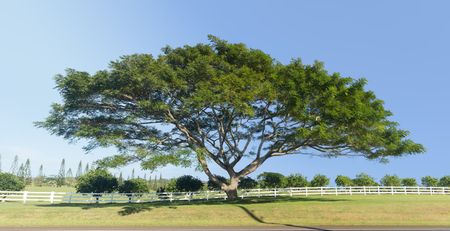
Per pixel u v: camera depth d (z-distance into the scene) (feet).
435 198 116.98
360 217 74.84
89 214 78.64
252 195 125.29
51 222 72.28
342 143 94.43
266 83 84.17
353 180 165.07
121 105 92.02
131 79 81.87
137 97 89.30
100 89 85.66
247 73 85.92
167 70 83.20
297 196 127.75
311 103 85.61
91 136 90.27
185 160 79.46
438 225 67.21
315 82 83.82
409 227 63.82
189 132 98.37
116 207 87.04
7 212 78.07
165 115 91.81
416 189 149.59
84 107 90.68
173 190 136.26
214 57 88.63
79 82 82.58
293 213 77.82
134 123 93.35
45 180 317.42
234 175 105.40
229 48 92.68
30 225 68.85
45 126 90.84
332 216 75.41
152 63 84.17
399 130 96.63
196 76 85.35
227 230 60.08
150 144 94.89
